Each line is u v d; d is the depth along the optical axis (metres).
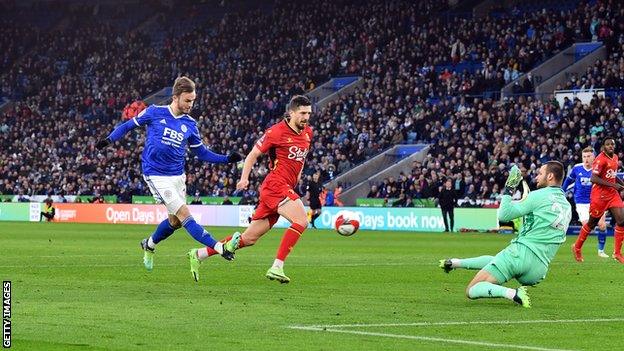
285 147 22.98
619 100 68.44
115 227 66.31
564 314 18.23
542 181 19.73
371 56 88.31
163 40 107.69
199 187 79.44
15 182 90.50
